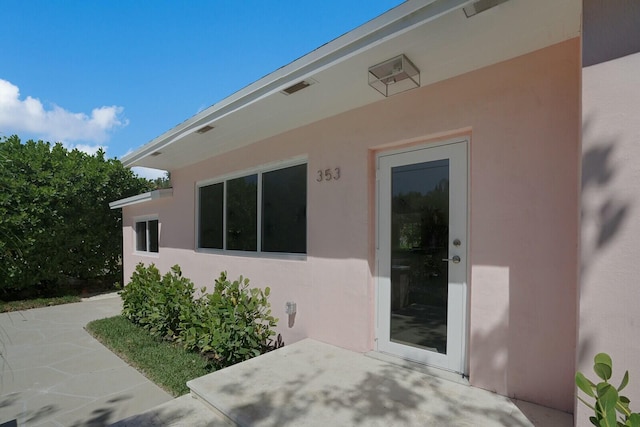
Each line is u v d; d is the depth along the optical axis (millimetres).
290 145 4191
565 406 2215
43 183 8227
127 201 8031
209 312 4027
